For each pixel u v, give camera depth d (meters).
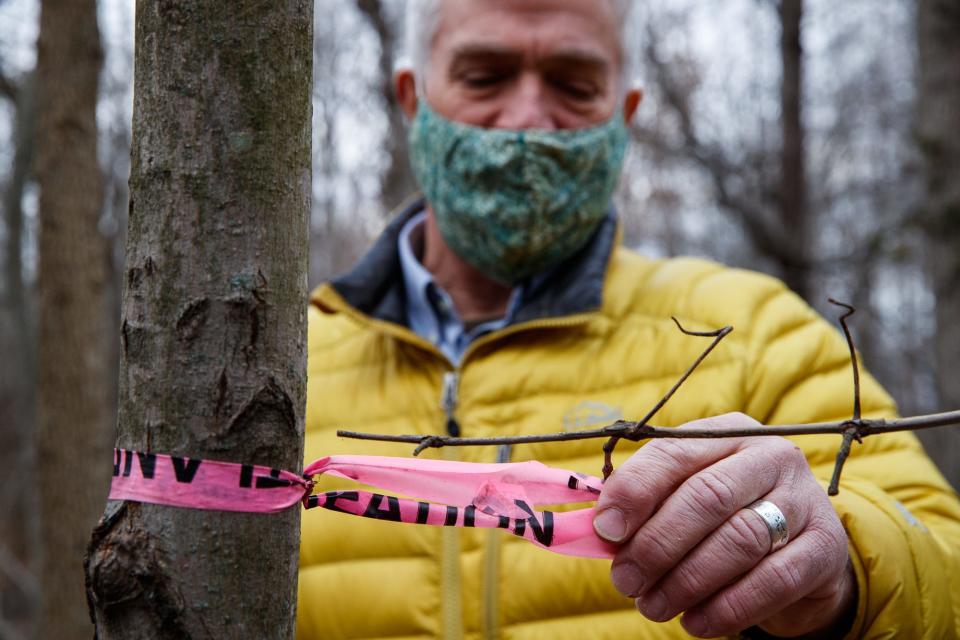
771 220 6.69
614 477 1.04
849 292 8.45
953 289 5.52
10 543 9.69
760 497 1.05
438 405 1.75
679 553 1.01
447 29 1.90
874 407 1.63
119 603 0.82
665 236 14.16
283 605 0.85
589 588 1.52
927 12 5.76
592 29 1.85
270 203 0.84
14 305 7.09
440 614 1.57
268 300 0.84
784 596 1.03
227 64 0.83
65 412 3.99
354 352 1.92
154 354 0.83
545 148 1.79
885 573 1.25
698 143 7.18
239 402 0.83
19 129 6.80
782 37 6.77
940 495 1.55
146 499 0.82
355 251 14.57
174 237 0.83
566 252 1.88
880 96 12.41
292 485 0.86
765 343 1.68
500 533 1.60
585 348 1.75
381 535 1.65
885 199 10.97
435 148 1.90
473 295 2.03
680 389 1.65
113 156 8.95
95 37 4.09
